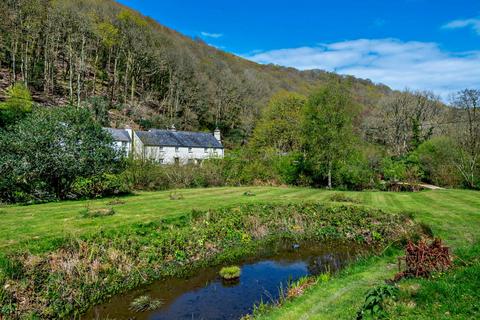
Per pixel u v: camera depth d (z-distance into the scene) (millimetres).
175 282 9062
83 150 15766
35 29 57062
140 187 21531
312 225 15281
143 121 57375
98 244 9156
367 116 64312
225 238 12516
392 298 5586
